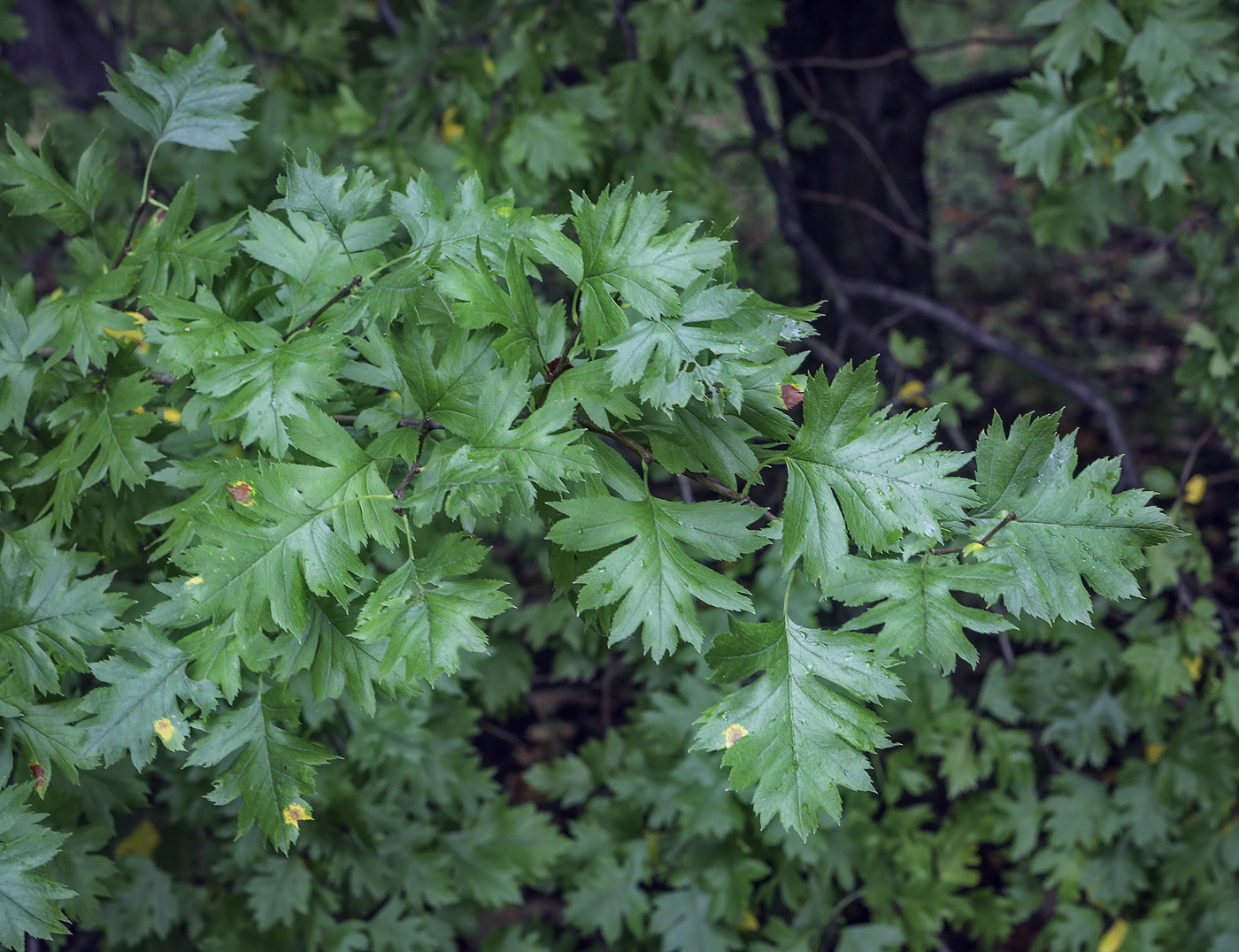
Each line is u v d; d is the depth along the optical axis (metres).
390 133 2.99
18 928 1.17
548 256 1.11
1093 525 1.05
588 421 1.11
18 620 1.29
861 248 4.79
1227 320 3.12
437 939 3.21
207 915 3.17
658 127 3.54
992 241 10.05
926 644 1.03
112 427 1.31
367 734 2.78
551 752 5.19
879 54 4.71
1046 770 4.16
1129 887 3.60
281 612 1.02
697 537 1.06
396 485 1.18
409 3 3.80
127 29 4.50
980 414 7.84
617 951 3.76
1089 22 2.67
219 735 1.13
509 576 3.58
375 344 1.19
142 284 1.34
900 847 3.48
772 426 1.11
